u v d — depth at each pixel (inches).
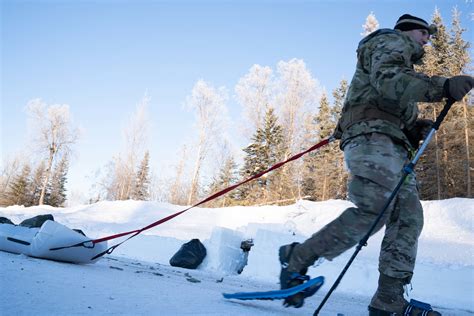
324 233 92.5
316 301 169.2
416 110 100.7
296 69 1291.8
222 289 148.3
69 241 153.0
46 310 67.7
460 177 1074.1
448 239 459.5
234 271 346.9
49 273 112.7
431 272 279.1
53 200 1939.0
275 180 1184.2
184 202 1552.7
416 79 86.4
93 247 159.2
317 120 1390.3
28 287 86.0
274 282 273.6
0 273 100.4
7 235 158.2
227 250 348.8
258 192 1184.2
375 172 90.7
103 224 633.0
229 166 1382.9
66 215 753.0
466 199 576.1
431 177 1112.2
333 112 1440.7
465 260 370.3
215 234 352.2
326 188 1254.9
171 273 214.2
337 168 1283.2
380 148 92.3
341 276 83.4
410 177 104.3
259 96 1327.5
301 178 1250.6
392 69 88.0
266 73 1334.9
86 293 89.4
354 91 98.2
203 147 1400.1
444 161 1083.3
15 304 69.4
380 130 93.2
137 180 1884.8
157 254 385.7
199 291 126.0
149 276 160.6
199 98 1414.9
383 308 98.0
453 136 1074.1
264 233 325.4
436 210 565.0
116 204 830.5
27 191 1878.7
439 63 1162.6
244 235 368.2
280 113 1269.7
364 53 96.7
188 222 676.1
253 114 1326.3
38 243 150.9
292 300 94.0
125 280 127.6
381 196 89.8
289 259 94.8
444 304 241.4
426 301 250.2
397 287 98.6
